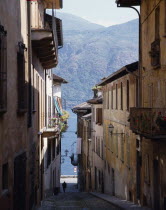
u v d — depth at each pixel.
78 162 81.88
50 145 46.38
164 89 23.97
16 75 20.23
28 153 24.03
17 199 20.30
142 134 24.78
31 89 25.31
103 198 38.84
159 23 25.19
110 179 45.94
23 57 21.48
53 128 40.25
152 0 26.81
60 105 60.47
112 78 42.22
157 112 24.17
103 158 51.28
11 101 19.06
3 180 18.23
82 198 41.94
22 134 21.95
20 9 21.52
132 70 33.06
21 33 21.91
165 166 23.67
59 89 61.97
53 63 37.03
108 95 47.44
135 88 32.44
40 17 33.97
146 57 29.05
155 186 26.67
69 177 97.44
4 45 17.12
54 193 51.78
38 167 32.19
